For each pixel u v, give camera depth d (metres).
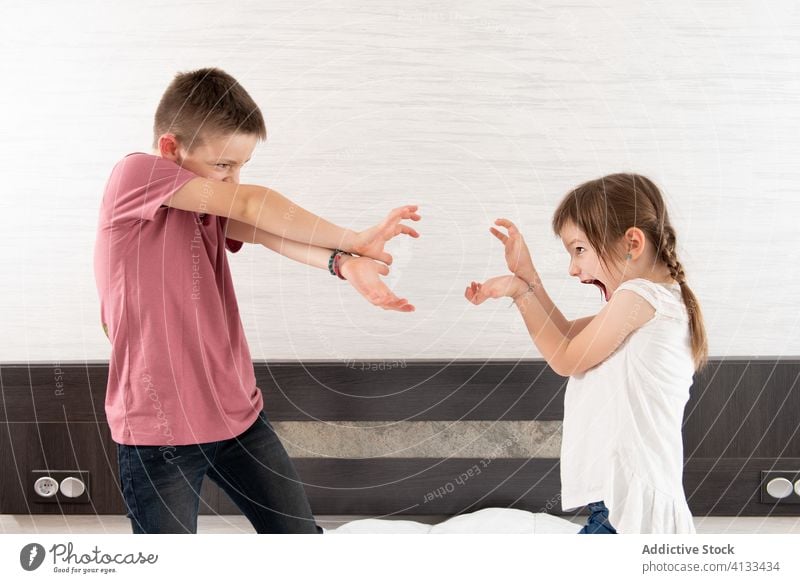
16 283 1.18
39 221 1.18
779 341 1.19
